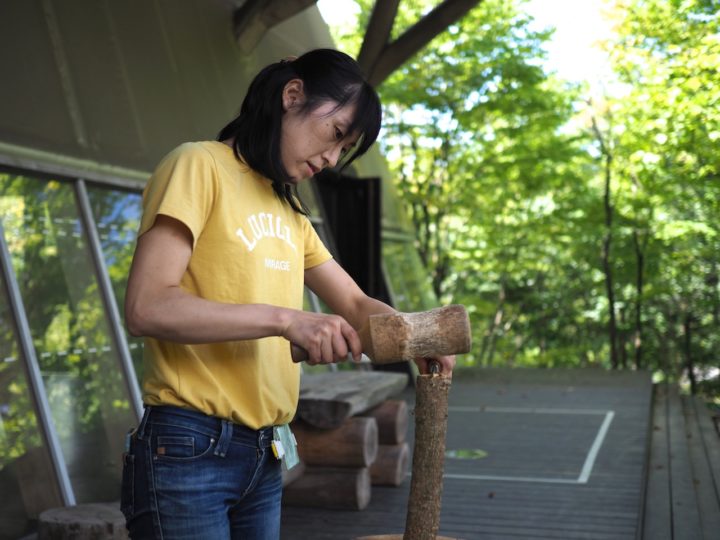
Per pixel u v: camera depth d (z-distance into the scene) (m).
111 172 5.46
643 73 10.82
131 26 6.31
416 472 1.76
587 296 17.31
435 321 1.62
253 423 1.65
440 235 16.45
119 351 4.96
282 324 1.52
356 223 9.43
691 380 15.34
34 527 3.99
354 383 5.18
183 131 6.60
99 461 4.57
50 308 4.62
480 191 14.12
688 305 15.29
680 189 12.46
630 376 10.67
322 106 1.63
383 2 7.59
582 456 6.19
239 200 1.64
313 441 4.64
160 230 1.55
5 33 4.82
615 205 13.27
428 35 7.79
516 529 4.39
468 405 8.74
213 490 1.62
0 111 4.61
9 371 4.16
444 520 4.55
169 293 1.50
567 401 9.00
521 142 12.84
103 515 2.98
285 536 4.19
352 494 4.62
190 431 1.60
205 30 7.60
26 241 4.61
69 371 4.59
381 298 9.55
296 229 1.79
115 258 5.29
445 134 13.24
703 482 5.58
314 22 10.52
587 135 12.92
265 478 1.74
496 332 17.55
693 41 9.78
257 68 8.45
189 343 1.51
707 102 9.60
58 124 5.08
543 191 13.63
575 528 4.39
